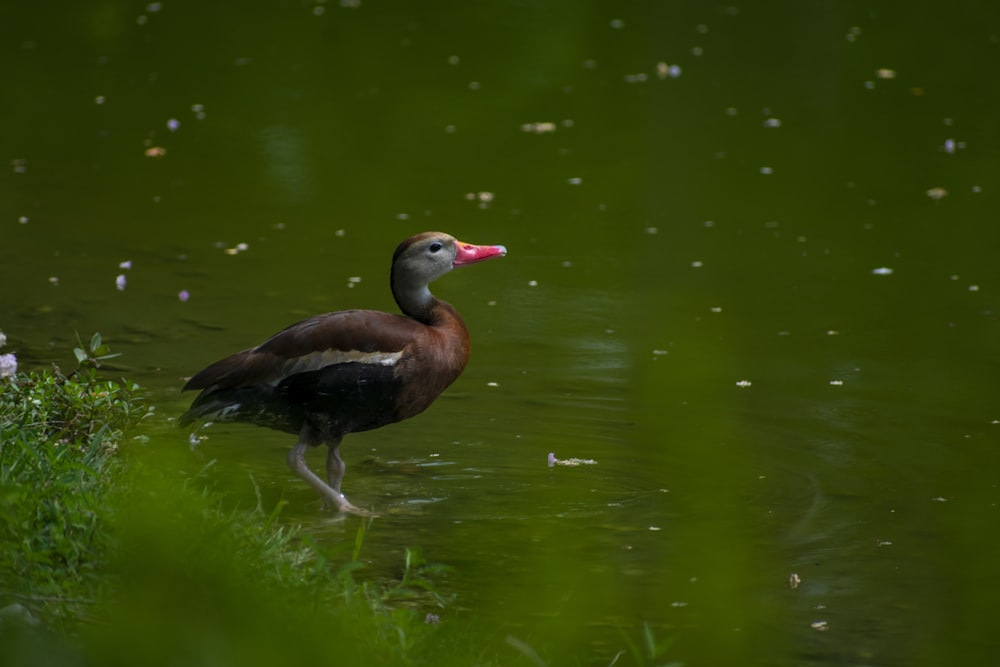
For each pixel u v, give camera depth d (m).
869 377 11.73
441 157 19.33
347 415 9.60
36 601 5.97
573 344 12.62
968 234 16.09
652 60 24.73
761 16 28.00
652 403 11.16
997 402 11.15
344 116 21.30
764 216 16.84
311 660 5.34
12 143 19.56
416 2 29.25
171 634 5.19
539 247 15.66
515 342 12.67
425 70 24.02
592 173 18.62
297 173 18.48
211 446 10.16
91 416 9.15
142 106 21.70
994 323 13.16
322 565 6.82
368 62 24.53
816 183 18.16
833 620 7.51
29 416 8.62
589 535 8.68
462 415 10.89
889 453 10.10
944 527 8.80
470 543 8.53
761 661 7.00
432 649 6.24
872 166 18.91
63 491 6.98
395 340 9.66
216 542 6.49
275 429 9.88
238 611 5.39
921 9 28.42
